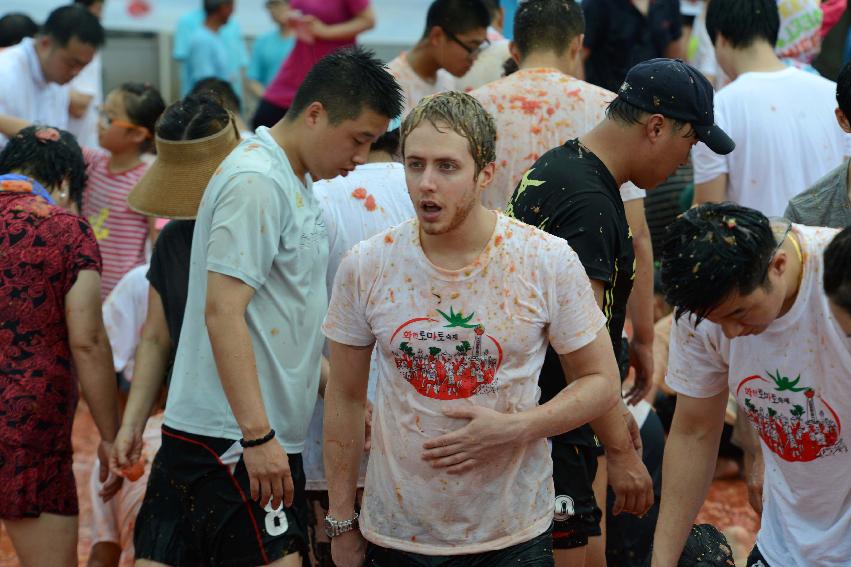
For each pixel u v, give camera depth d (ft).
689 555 30.91
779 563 28.04
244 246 28.68
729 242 22.59
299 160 30.35
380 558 27.32
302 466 31.78
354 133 29.58
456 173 23.86
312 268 30.78
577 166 29.99
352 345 26.32
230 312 28.58
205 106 33.50
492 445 24.97
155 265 34.09
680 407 28.66
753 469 33.53
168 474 30.78
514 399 25.36
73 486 35.04
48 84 58.13
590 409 25.63
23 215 34.12
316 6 64.90
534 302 24.98
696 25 70.49
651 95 29.50
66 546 34.63
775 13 43.39
